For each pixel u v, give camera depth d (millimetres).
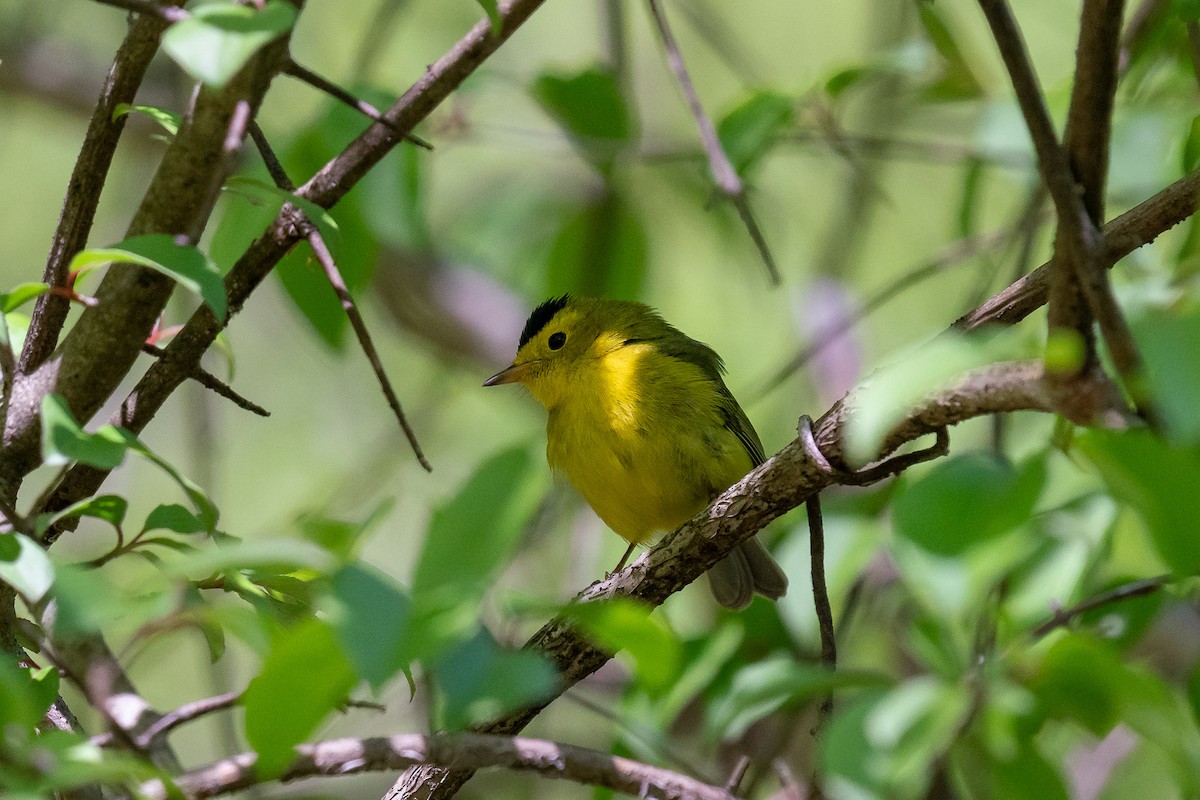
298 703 4836
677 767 10578
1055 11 17625
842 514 9539
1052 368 5234
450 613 4543
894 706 6258
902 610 11586
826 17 19578
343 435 18938
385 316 18844
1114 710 6336
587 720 14039
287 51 7316
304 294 10000
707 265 19422
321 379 19141
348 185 8656
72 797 5758
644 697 9406
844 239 16141
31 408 7703
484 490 4598
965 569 6066
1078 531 8453
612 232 15602
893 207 13984
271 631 5484
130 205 17031
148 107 7633
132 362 7852
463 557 4527
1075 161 5367
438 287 18562
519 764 6930
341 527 6406
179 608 5164
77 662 5914
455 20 18547
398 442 16797
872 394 4703
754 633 10742
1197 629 11438
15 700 5039
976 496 6090
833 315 16516
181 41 5066
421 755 6496
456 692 4797
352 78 12398
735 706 6547
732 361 18891
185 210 7215
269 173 9047
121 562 13008
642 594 8508
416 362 19531
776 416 16828
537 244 16875
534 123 18078
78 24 19156
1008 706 6500
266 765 4945
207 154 7094
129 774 4859
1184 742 6066
